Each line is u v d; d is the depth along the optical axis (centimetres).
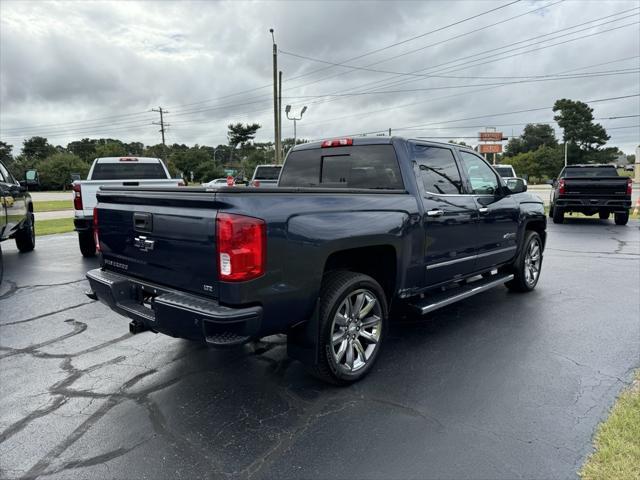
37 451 271
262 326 289
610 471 243
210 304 284
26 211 978
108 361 401
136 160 1088
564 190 1462
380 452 266
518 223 577
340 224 328
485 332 466
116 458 262
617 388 341
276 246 288
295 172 498
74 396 338
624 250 985
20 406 323
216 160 10412
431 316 520
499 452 264
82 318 523
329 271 356
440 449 268
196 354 415
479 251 501
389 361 395
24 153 10519
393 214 374
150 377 369
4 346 437
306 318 324
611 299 588
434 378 362
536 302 575
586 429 286
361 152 438
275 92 2617
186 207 299
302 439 279
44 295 625
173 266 313
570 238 1177
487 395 333
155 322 310
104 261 390
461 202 462
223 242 274
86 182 866
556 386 346
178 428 293
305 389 346
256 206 282
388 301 402
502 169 1720
